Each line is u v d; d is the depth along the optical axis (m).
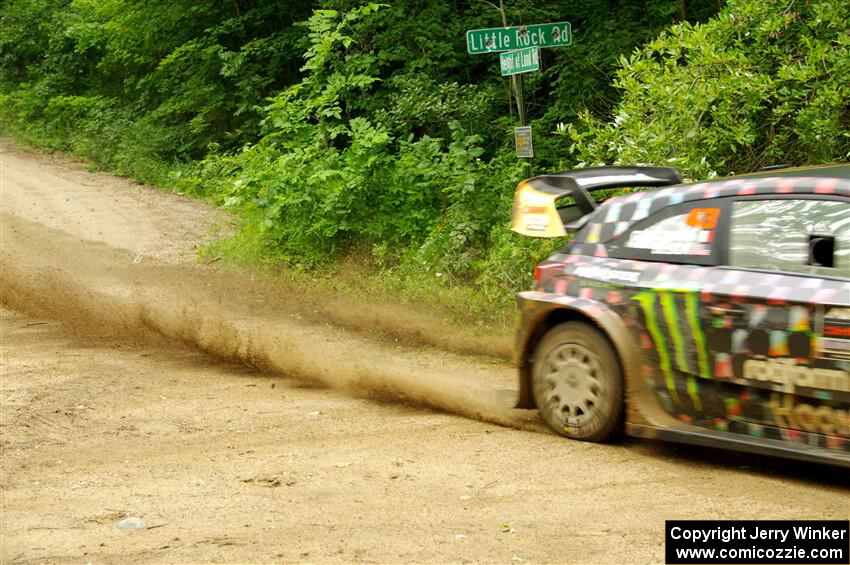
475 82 20.02
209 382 7.88
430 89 17.52
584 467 5.34
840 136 9.09
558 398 5.98
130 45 28.58
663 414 5.54
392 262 12.66
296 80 25.25
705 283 5.34
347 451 5.81
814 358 4.85
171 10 26.69
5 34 37.41
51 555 4.27
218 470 5.50
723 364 5.22
